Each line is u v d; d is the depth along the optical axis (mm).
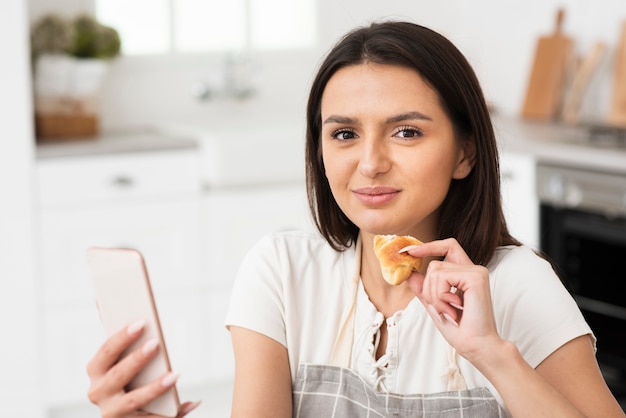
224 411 4074
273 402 1307
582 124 3967
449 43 1262
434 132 1235
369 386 1298
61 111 3959
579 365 1233
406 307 1326
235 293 1391
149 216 3811
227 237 3963
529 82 4344
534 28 4406
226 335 4004
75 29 3994
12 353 3658
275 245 1415
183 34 4449
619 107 3980
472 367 1275
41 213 3643
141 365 1128
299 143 4031
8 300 3633
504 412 1245
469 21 4754
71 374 3742
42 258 3662
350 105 1228
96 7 4238
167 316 3885
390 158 1229
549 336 1248
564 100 4262
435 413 1248
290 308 1360
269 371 1325
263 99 4605
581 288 3477
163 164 3812
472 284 1111
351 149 1246
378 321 1322
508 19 4531
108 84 4285
